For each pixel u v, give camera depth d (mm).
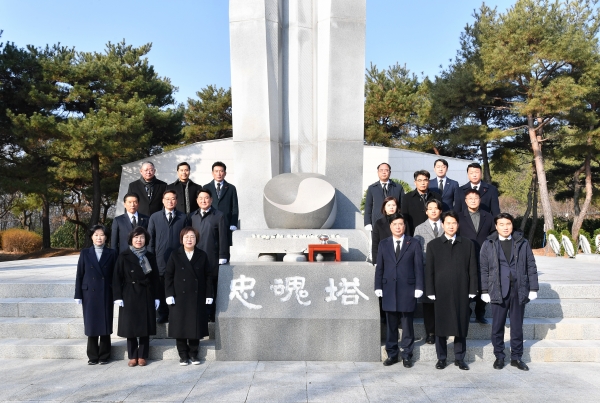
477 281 5238
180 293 5375
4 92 17734
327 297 5613
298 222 7539
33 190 17422
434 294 5262
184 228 5500
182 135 22359
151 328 5391
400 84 25984
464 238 5301
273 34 8609
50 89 18109
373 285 5668
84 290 5434
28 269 9656
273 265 5816
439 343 5270
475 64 19297
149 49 21469
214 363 5438
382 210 5883
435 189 6531
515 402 4305
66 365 5445
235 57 8586
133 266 5375
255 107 8516
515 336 5270
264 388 4641
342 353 5484
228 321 5539
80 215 27234
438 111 20750
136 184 6656
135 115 18141
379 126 26062
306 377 4945
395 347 5383
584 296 6566
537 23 16625
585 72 17094
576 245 12969
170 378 4961
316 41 8852
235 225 6918
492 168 22547
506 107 19562
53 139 17578
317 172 8758
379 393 4512
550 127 20578
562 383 4797
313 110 8922
